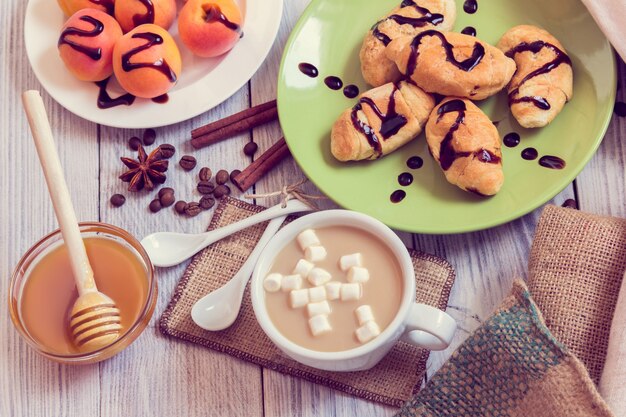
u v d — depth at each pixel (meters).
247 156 0.82
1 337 0.77
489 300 0.76
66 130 0.83
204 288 0.77
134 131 0.83
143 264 0.75
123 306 0.75
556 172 0.75
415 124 0.77
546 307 0.72
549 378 0.68
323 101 0.81
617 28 0.76
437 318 0.69
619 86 0.80
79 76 0.81
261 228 0.78
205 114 0.83
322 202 0.79
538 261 0.73
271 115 0.81
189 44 0.80
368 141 0.77
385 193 0.77
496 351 0.69
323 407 0.75
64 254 0.76
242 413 0.75
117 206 0.81
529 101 0.76
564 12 0.80
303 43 0.82
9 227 0.81
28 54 0.83
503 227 0.77
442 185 0.77
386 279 0.71
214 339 0.76
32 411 0.76
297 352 0.69
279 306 0.71
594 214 0.74
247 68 0.82
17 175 0.82
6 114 0.84
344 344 0.70
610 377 0.68
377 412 0.74
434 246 0.77
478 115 0.76
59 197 0.71
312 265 0.71
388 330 0.69
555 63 0.77
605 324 0.71
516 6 0.81
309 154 0.79
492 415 0.69
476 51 0.77
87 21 0.80
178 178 0.81
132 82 0.79
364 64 0.80
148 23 0.82
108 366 0.76
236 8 0.81
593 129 0.76
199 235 0.78
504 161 0.77
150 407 0.76
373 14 0.83
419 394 0.70
